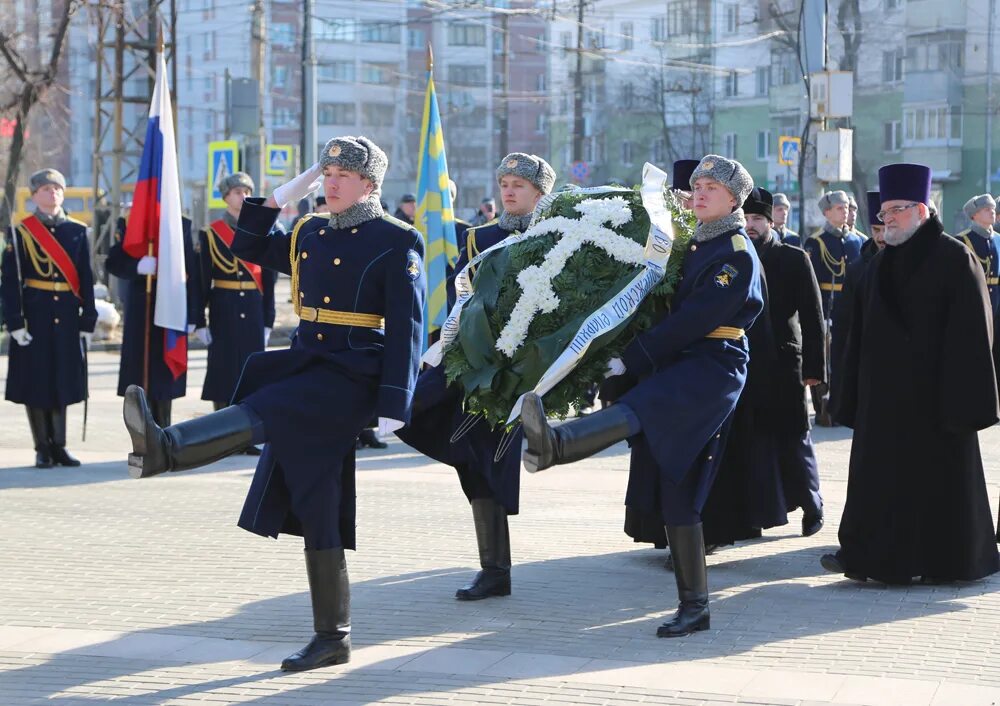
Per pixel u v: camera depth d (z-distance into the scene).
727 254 6.54
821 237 15.77
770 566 8.13
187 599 7.31
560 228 6.86
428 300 13.14
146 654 6.33
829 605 7.21
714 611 7.09
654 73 53.25
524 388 6.65
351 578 7.77
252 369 6.23
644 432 6.34
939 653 6.30
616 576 7.83
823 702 5.56
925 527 7.51
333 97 77.69
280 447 5.97
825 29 19.59
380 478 11.18
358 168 6.21
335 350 6.21
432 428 7.23
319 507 6.07
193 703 5.64
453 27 78.88
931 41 42.66
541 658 6.21
